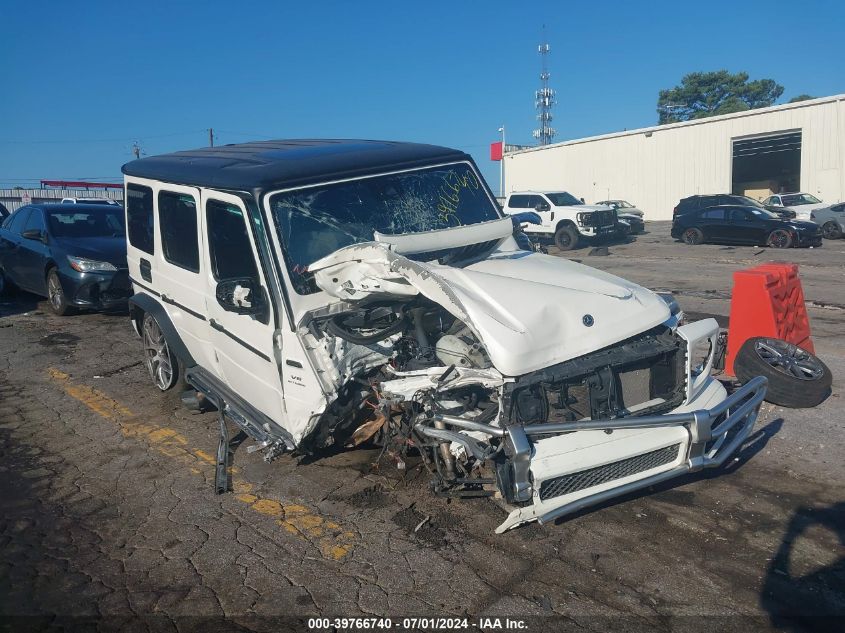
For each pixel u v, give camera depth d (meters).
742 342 6.66
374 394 4.43
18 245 11.27
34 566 3.94
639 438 3.79
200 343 5.74
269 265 4.55
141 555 4.03
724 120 38.72
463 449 4.04
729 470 4.80
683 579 3.58
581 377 3.85
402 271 4.15
